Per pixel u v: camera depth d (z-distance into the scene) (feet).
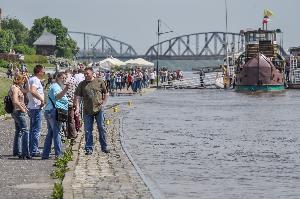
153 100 259.39
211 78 474.49
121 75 374.43
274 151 94.53
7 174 72.38
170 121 152.76
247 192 63.36
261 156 89.10
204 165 80.89
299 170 76.69
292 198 60.64
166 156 89.30
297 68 390.01
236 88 368.07
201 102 243.60
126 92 331.36
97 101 89.20
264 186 66.44
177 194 62.28
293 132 124.06
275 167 79.15
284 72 391.86
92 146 89.71
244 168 78.38
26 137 84.79
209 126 138.51
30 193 61.72
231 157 88.12
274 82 359.05
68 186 63.62
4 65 449.06
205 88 402.31
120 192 61.82
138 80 338.95
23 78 86.74
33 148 86.74
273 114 175.22
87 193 61.11
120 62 436.35
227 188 65.31
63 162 78.89
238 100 257.96
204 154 91.35
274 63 391.86
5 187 64.69
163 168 78.43
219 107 210.79
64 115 85.15
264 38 395.75
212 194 62.34
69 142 99.81
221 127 135.95
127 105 221.87
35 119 86.58
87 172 73.51
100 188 63.72
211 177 71.87
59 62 575.38
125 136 116.78
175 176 72.59
